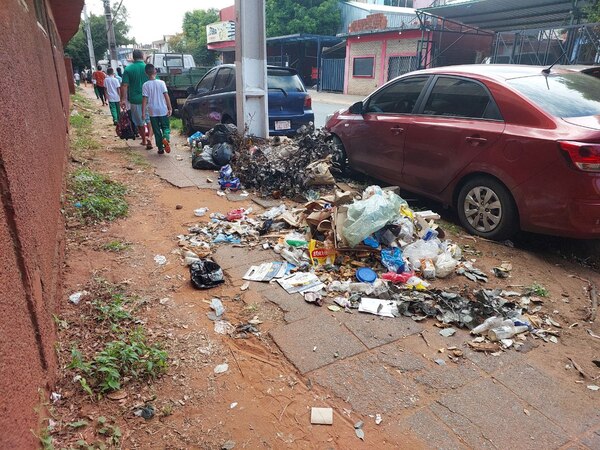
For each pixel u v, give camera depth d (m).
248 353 2.91
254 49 8.01
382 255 4.02
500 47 20.78
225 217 5.29
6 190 1.88
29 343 1.96
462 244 4.70
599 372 2.78
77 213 5.09
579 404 2.52
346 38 28.67
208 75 10.24
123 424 2.31
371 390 2.59
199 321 3.23
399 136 5.75
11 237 1.91
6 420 1.48
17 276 1.91
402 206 4.54
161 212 5.48
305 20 33.53
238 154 7.20
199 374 2.69
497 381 2.69
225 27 40.56
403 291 3.64
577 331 3.23
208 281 3.71
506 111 4.54
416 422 2.38
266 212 5.36
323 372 2.73
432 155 5.29
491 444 2.25
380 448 2.22
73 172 6.70
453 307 3.38
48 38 7.35
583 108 4.32
